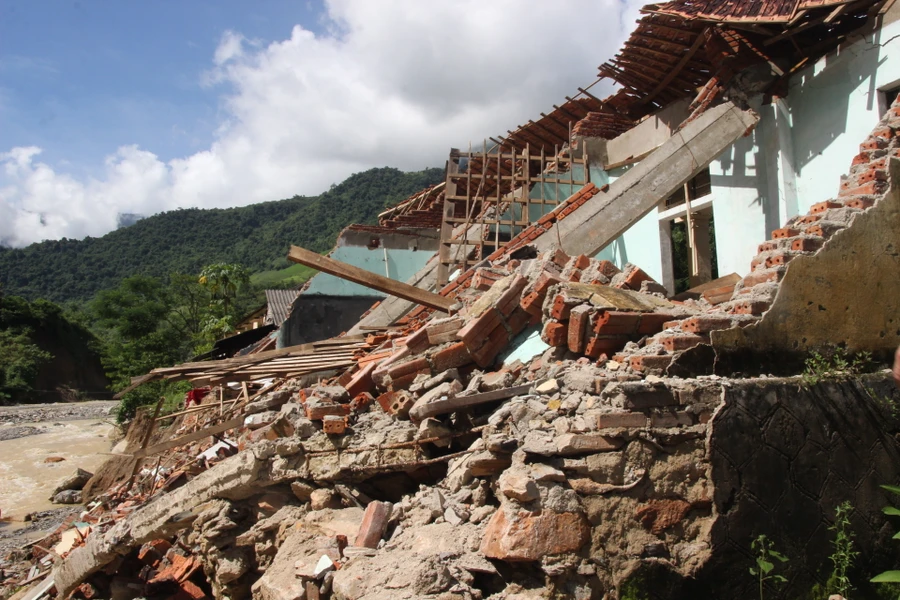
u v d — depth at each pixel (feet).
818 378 16.47
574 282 19.77
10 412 116.57
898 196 19.65
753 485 14.64
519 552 12.92
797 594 14.78
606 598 13.26
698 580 13.80
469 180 39.11
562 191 42.06
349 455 18.92
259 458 19.51
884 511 15.98
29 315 188.65
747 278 18.70
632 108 45.39
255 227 432.25
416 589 12.78
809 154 32.12
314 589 14.79
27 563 33.30
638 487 14.01
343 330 56.34
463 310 24.56
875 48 28.27
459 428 18.83
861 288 18.75
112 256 408.05
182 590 21.61
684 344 16.17
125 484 36.42
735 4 32.17
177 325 159.84
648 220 44.06
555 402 15.60
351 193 393.91
